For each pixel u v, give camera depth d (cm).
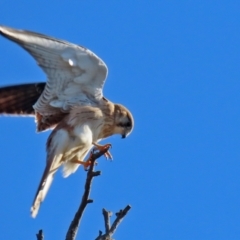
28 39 1205
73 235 1044
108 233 1040
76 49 1277
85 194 1064
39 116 1416
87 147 1363
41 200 1297
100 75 1338
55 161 1323
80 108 1364
